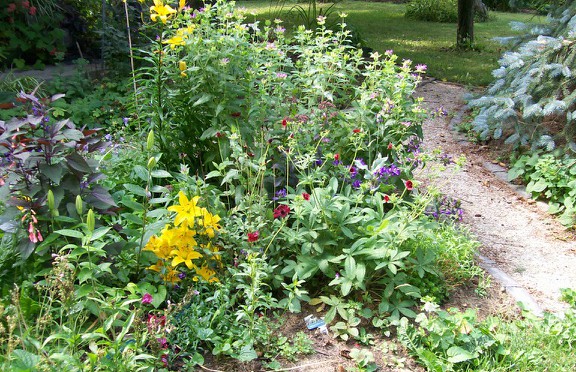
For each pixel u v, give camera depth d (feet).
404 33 51.01
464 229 14.20
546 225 16.02
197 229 10.61
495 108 18.89
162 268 10.23
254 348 9.91
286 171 12.76
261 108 13.70
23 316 8.90
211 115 13.89
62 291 8.35
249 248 10.96
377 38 47.50
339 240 11.62
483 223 15.87
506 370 9.66
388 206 13.76
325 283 11.66
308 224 11.28
